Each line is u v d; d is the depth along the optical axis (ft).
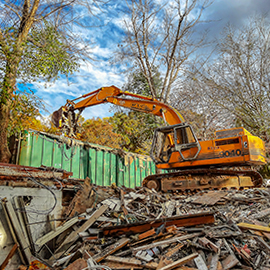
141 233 17.40
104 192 26.58
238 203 25.44
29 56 27.45
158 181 36.81
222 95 70.85
